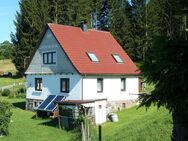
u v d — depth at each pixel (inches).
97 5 3432.6
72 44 1695.4
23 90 2482.8
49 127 1380.4
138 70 361.7
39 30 3147.1
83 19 3289.9
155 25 2881.4
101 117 1450.5
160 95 352.2
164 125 914.7
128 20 3085.6
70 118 1357.0
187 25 374.9
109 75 1679.4
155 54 352.5
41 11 3211.1
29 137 1216.8
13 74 3646.7
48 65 1750.7
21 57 3213.6
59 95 1681.8
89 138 948.6
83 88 1581.0
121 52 1871.3
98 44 1809.8
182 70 335.9
